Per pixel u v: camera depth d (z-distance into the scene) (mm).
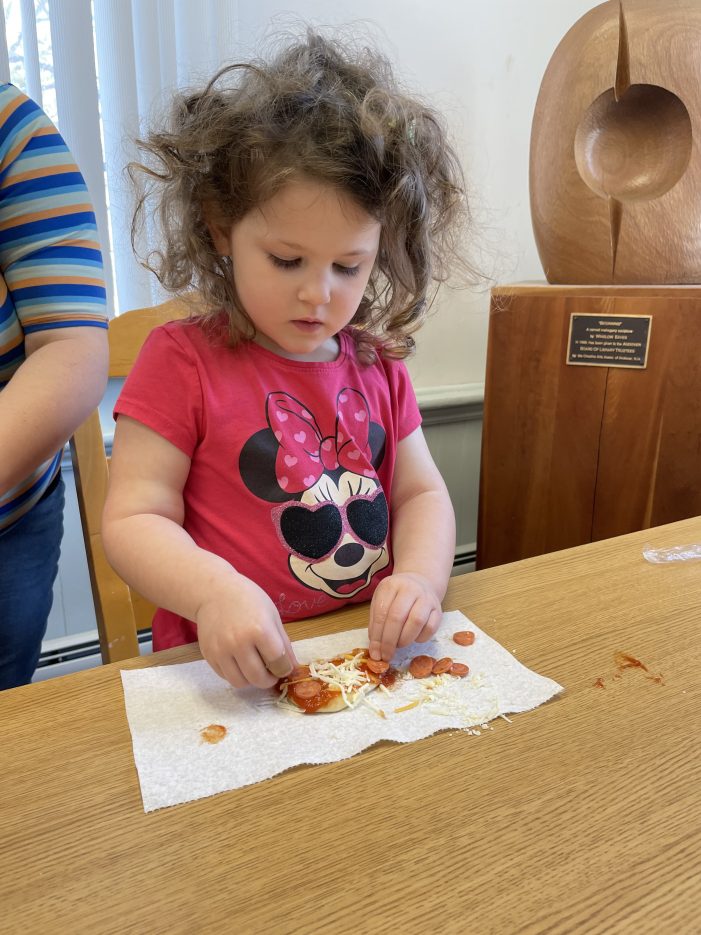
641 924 310
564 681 501
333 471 724
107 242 1183
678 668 519
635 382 1129
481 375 1732
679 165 1125
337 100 616
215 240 682
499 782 398
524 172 1655
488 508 1308
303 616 708
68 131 1112
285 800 382
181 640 718
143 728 446
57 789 391
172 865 338
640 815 374
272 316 631
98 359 649
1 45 1029
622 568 685
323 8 1300
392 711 467
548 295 1163
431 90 1464
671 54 1080
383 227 653
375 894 321
